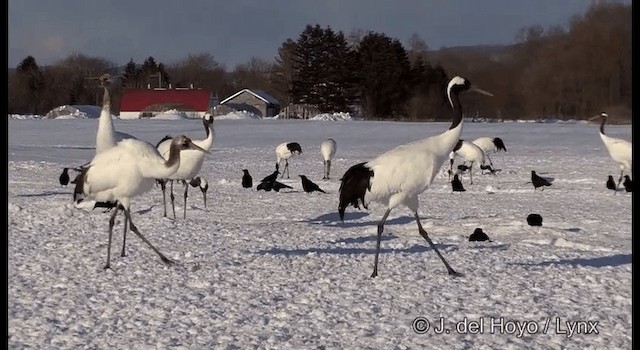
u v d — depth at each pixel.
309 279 10.95
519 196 22.95
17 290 10.34
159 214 17.66
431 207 20.11
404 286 10.61
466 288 10.55
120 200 12.20
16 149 37.91
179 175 16.77
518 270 11.66
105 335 8.57
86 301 9.87
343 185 11.55
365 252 13.07
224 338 8.46
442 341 8.43
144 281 10.88
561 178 27.61
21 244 13.56
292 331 8.73
